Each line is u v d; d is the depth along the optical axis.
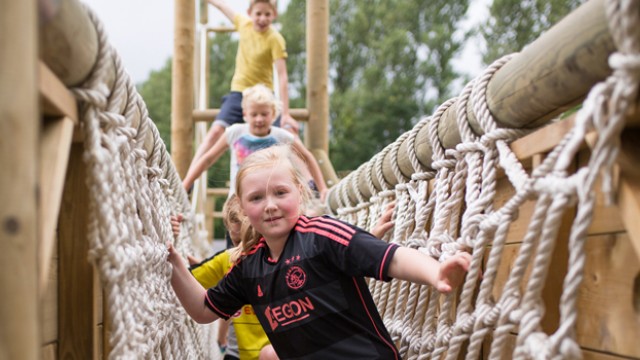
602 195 1.23
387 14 28.22
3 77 0.82
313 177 4.69
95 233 1.32
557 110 1.31
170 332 2.29
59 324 1.45
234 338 4.02
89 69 1.26
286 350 2.04
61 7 1.03
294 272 1.95
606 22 1.00
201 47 7.00
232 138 4.67
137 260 1.50
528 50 1.30
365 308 1.92
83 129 1.28
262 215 1.99
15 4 0.83
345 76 29.11
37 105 0.83
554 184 1.15
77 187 1.46
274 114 4.69
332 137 26.66
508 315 1.33
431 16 27.97
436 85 27.27
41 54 1.04
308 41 6.05
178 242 3.25
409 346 2.12
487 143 1.54
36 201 0.82
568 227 1.36
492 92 1.49
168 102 31.42
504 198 1.68
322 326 1.93
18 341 0.81
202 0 7.07
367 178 3.15
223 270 3.11
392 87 26.61
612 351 1.20
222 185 12.47
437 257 1.85
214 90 30.86
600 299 1.24
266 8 5.64
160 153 2.33
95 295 1.46
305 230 1.97
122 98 1.46
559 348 1.11
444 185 1.91
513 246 1.62
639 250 0.97
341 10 29.08
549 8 17.23
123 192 1.49
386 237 2.71
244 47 5.75
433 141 1.97
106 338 1.64
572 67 1.12
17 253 0.82
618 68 0.93
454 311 1.92
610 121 0.98
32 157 0.82
